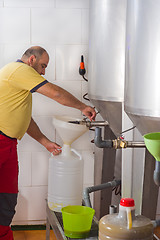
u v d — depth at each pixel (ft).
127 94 5.38
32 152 9.73
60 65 9.61
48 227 7.68
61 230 5.97
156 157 4.38
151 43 4.73
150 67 4.76
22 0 9.30
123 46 6.56
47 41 9.50
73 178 7.00
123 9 6.52
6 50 9.39
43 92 7.10
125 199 4.60
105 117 7.48
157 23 4.64
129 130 6.39
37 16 9.39
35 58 7.66
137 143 5.71
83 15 9.52
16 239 9.19
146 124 5.10
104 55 6.77
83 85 9.72
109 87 6.72
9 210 7.85
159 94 4.68
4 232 7.85
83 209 6.08
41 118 9.68
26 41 9.43
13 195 7.82
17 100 7.31
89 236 5.73
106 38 6.72
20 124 7.47
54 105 9.67
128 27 5.30
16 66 7.28
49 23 9.46
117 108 6.72
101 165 8.61
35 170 9.79
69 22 9.51
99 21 6.86
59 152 7.47
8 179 7.70
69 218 5.65
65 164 6.98
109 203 8.79
